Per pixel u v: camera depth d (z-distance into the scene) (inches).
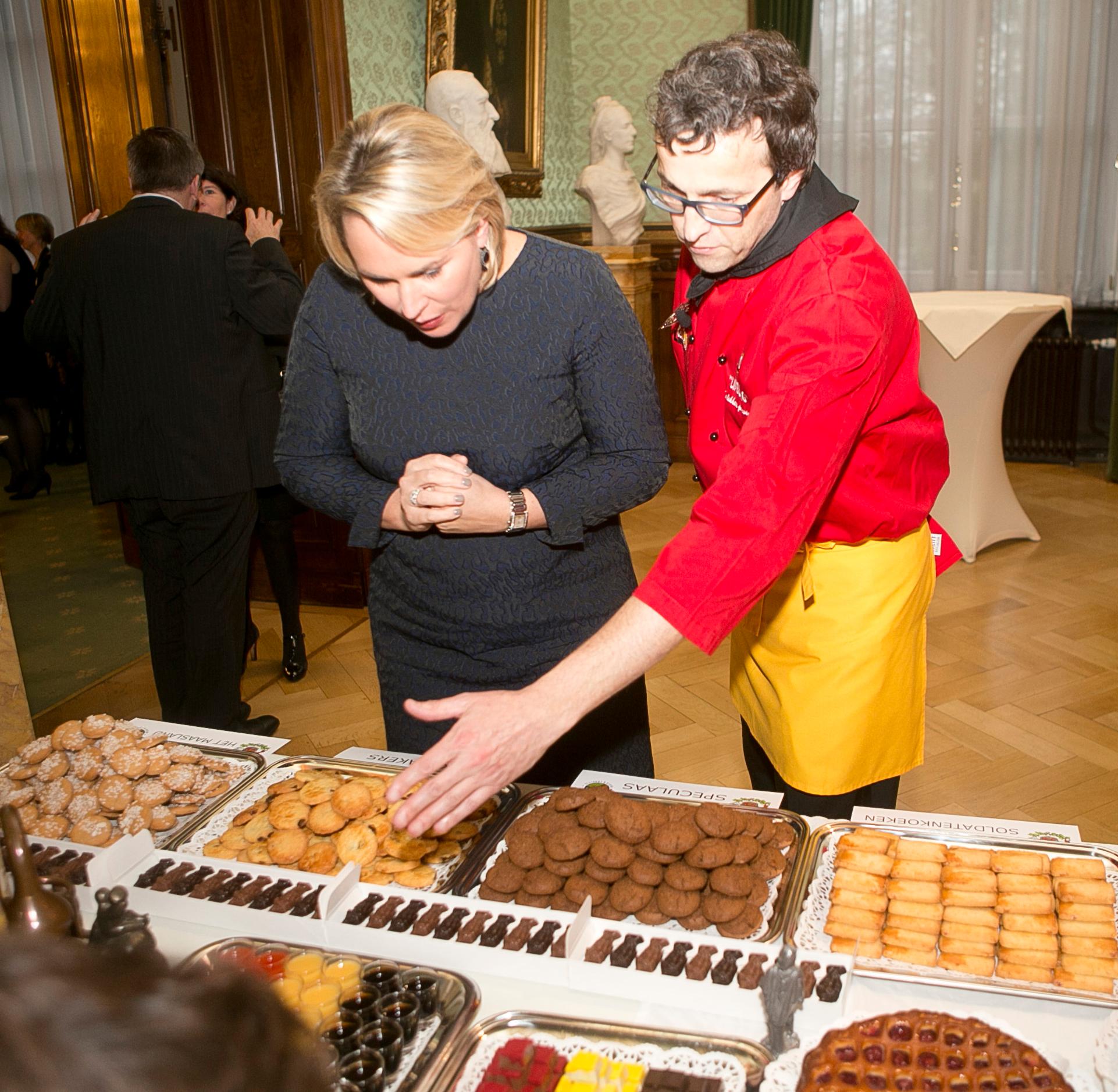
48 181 301.3
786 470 42.8
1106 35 220.5
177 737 67.7
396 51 173.8
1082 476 232.2
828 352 44.7
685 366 60.2
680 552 42.3
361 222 45.8
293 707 134.3
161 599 116.8
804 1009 39.9
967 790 108.8
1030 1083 35.4
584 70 255.9
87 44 175.6
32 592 186.2
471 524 57.2
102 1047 10.9
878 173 237.5
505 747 39.8
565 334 56.4
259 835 55.6
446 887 50.5
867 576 56.4
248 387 112.6
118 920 38.5
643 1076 37.1
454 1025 39.9
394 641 64.6
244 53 156.9
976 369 170.7
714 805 51.3
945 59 228.4
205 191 126.4
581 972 42.3
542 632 61.5
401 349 57.1
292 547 139.6
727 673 140.3
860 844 50.1
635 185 223.3
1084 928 44.3
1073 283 232.8
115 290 106.6
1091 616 153.9
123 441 109.4
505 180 212.2
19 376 247.6
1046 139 226.8
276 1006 12.7
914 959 43.3
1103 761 113.8
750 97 45.1
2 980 11.4
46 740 65.3
